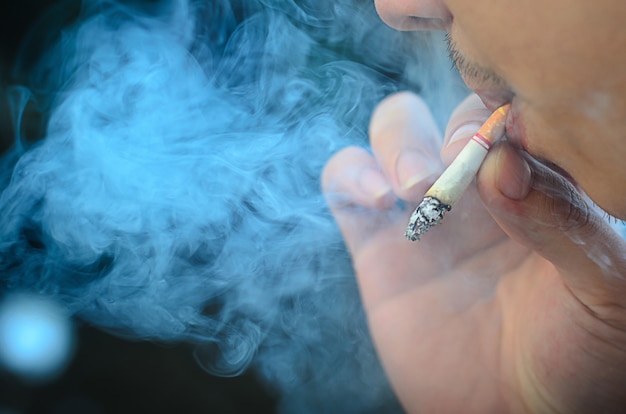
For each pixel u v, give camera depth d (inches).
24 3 27.0
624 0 12.3
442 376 18.1
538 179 15.0
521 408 17.6
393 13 14.6
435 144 18.8
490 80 14.0
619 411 17.1
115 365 19.8
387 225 19.3
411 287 18.9
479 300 18.6
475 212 18.7
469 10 13.2
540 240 15.6
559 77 13.0
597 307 16.5
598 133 13.4
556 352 17.1
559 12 12.6
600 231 15.6
